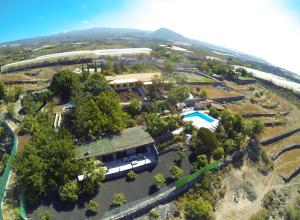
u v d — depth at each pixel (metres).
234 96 115.19
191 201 53.97
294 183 75.38
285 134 98.56
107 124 66.38
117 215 47.44
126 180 56.66
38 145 55.84
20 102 90.94
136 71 121.94
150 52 197.12
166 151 66.38
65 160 52.44
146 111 79.75
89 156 57.25
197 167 60.69
